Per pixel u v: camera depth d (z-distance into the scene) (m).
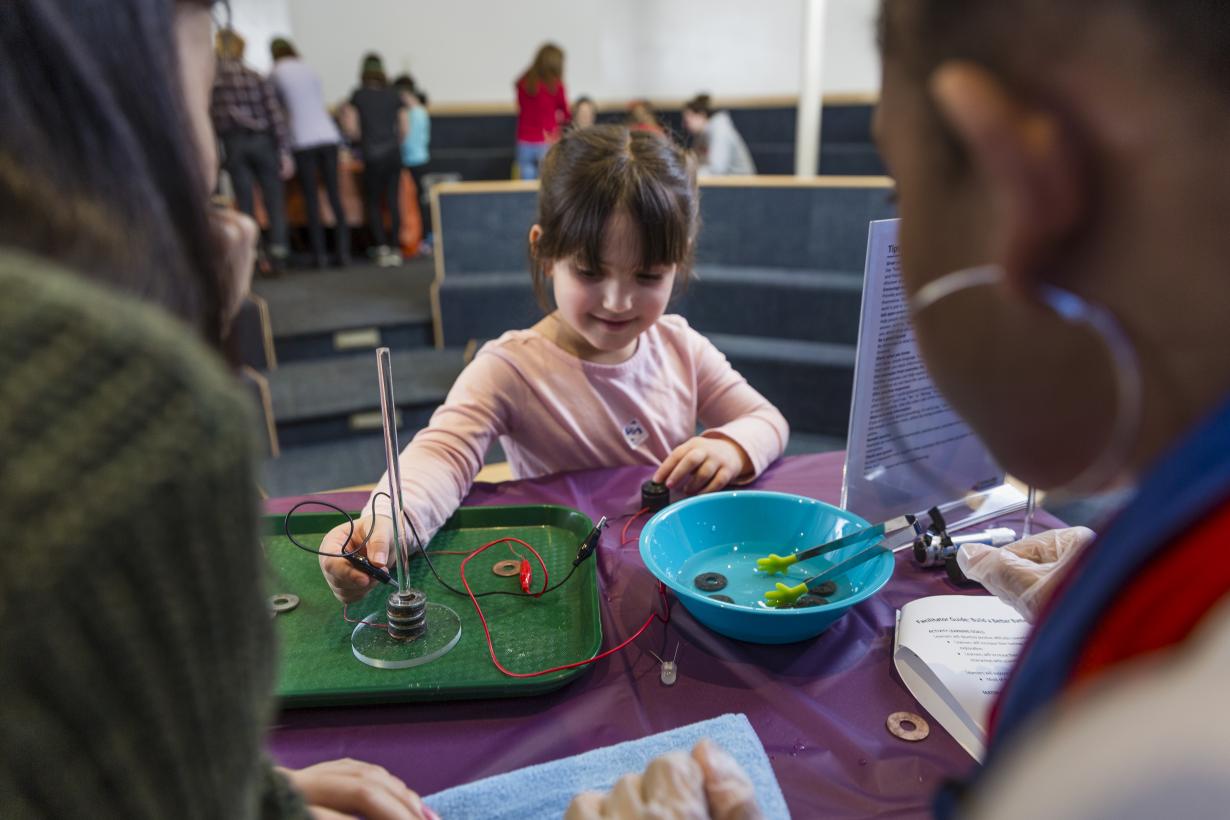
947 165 0.29
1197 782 0.17
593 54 7.16
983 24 0.26
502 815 0.62
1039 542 0.85
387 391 0.78
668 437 1.44
